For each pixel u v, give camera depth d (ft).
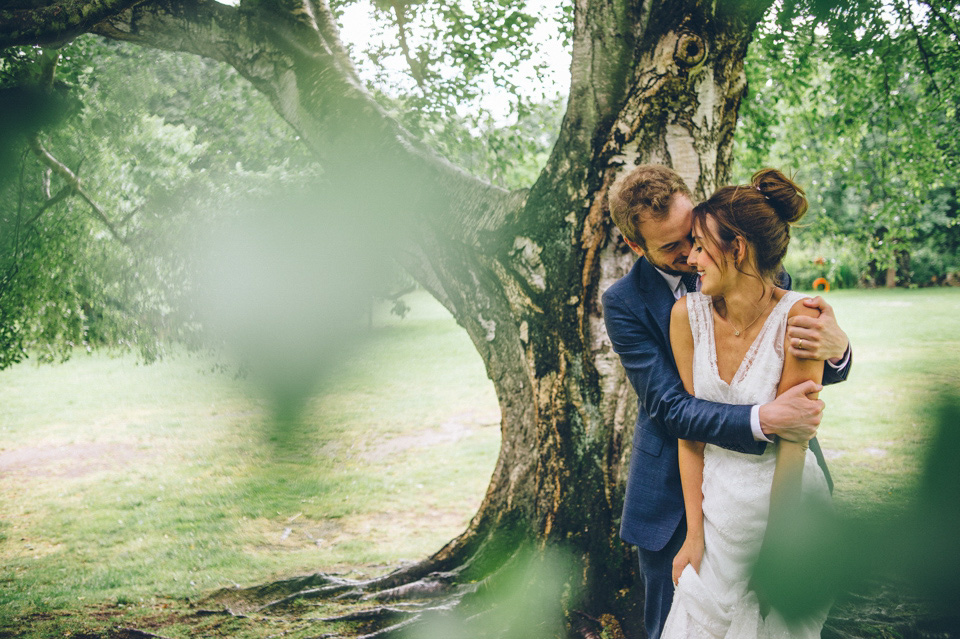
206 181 17.93
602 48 11.67
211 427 35.86
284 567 18.56
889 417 29.14
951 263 81.82
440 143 22.68
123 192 21.06
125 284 19.49
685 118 11.09
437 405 39.91
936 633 2.54
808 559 3.38
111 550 20.29
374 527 22.12
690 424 6.66
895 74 22.02
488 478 26.94
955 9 18.93
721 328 6.83
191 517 23.20
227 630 13.97
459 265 13.23
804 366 6.41
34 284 19.21
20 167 5.96
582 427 11.93
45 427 37.09
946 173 23.56
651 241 7.19
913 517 2.56
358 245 13.21
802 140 26.17
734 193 6.45
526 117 23.34
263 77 14.37
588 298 11.69
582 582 11.72
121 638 13.83
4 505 24.97
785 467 6.42
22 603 16.24
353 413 38.11
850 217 38.17
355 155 13.57
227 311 14.28
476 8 21.34
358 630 13.15
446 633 12.10
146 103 23.39
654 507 7.63
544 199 12.10
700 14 10.78
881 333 53.01
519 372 13.58
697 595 6.86
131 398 44.01
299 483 26.71
